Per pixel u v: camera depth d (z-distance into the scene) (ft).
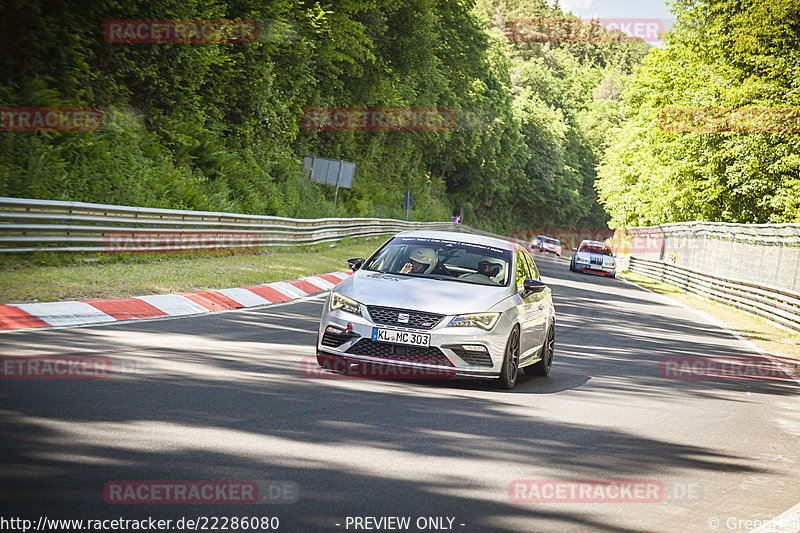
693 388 48.39
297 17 165.89
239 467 23.31
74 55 98.94
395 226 216.54
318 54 185.78
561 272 187.21
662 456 30.19
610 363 55.67
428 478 24.04
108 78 108.37
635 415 37.86
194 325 52.03
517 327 41.42
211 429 27.14
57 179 82.53
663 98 226.38
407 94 275.59
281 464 24.00
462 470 25.30
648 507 23.50
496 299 40.60
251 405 31.27
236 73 145.89
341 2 186.91
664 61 228.43
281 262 101.50
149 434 25.75
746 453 32.42
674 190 195.52
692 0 204.95
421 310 38.58
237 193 132.87
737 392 48.88
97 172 93.71
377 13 208.74
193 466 22.99
